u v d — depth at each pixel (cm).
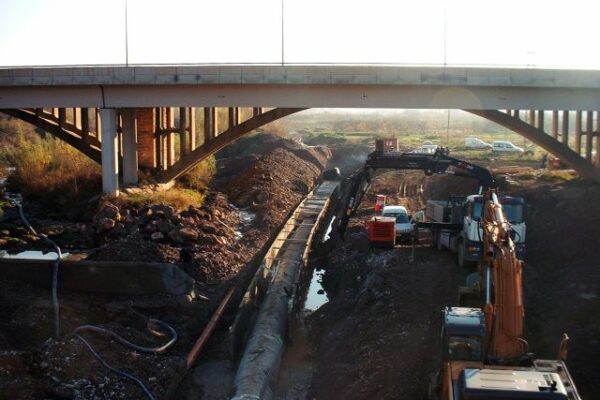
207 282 2839
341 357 2117
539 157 6350
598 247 2734
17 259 2488
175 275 2553
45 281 2453
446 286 2452
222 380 2022
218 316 2409
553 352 1830
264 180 5050
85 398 1688
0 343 1864
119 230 3397
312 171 6338
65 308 2184
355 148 8412
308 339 2434
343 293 2708
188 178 4847
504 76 3559
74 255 3119
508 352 1468
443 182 5009
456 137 9950
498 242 1589
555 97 3656
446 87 3653
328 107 3706
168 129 4447
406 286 2494
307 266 3281
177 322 2356
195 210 3853
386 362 1931
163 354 2055
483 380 1219
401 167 3123
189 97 3791
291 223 3847
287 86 3703
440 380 1509
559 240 2930
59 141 5272
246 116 9738
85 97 3875
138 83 3709
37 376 1725
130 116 4131
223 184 5459
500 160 6094
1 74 3816
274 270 2909
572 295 2230
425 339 2000
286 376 2103
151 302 2423
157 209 3522
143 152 4422
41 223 3784
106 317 2234
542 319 2073
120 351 1964
